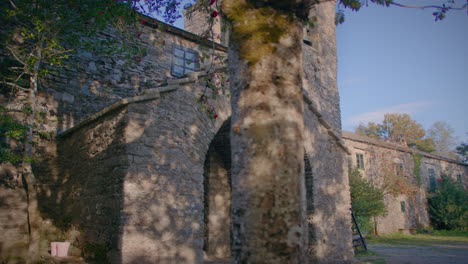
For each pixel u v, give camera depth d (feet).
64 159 26.78
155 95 21.45
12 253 22.67
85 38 29.71
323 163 31.94
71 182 25.34
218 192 34.32
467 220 75.36
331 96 40.57
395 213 71.82
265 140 7.68
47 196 25.54
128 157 19.93
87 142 24.13
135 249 19.03
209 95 24.79
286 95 8.07
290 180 7.59
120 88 31.27
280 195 7.44
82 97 28.99
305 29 40.75
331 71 41.52
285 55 8.35
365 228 58.75
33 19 22.27
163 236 20.21
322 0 9.23
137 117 20.76
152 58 33.65
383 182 68.59
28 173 21.47
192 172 22.61
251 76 8.11
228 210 34.81
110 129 21.80
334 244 30.91
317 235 29.17
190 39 36.65
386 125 112.98
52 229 24.88
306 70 37.06
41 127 26.43
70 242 23.50
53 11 23.75
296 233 7.39
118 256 18.58
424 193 81.05
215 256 32.63
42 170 25.84
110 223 19.92
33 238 20.71
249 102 7.99
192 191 22.26
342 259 31.42
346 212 33.53
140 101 21.03
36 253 20.58
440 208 78.64
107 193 20.79
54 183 26.09
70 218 24.52
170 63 34.88
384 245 50.24
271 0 8.59
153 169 20.71
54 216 25.38
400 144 79.15
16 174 24.72
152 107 21.50
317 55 39.52
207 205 33.17
